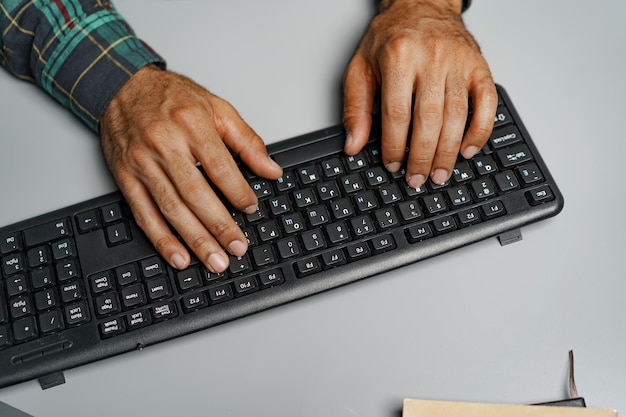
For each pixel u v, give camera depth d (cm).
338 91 68
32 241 58
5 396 55
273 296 56
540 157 61
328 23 72
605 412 49
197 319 56
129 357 56
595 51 69
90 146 66
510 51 70
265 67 70
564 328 55
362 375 54
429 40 63
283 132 65
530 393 53
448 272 59
